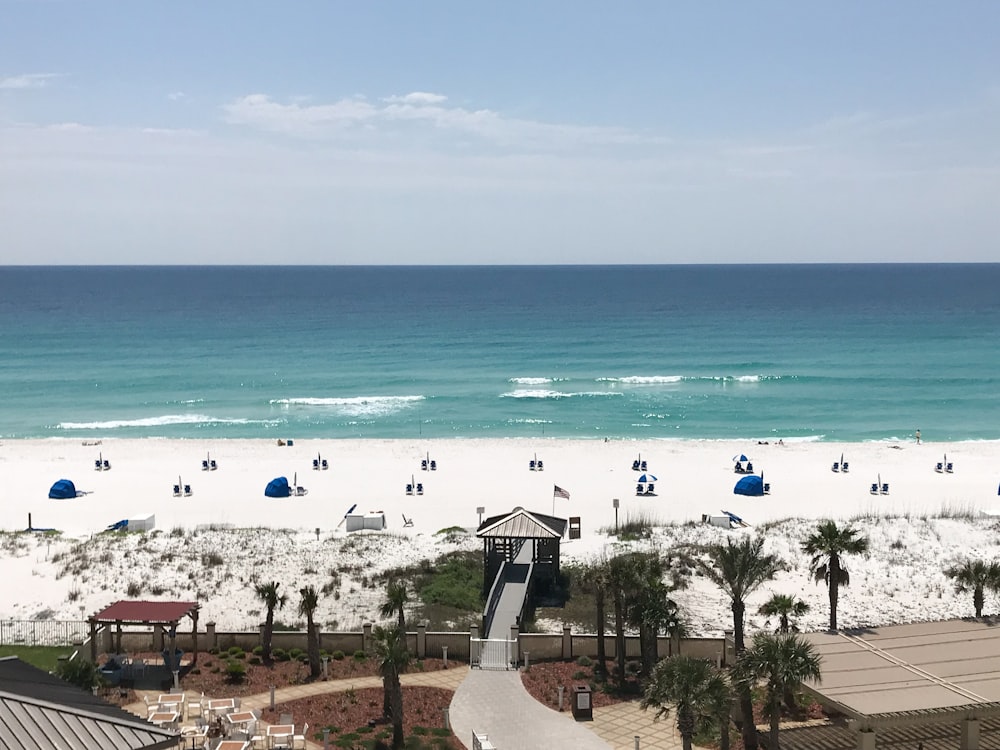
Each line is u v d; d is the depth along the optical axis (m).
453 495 63.91
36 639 34.66
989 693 24.61
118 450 78.69
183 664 32.16
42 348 148.25
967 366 124.69
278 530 52.41
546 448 79.25
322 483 67.56
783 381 114.06
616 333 173.62
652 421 92.81
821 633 29.44
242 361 134.12
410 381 116.44
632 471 70.81
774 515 58.59
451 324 193.25
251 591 40.66
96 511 59.53
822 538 35.06
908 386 110.06
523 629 35.28
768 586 41.69
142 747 15.23
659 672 24.56
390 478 68.94
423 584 41.28
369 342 158.38
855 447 80.25
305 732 26.62
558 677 31.67
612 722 28.33
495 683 31.19
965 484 67.25
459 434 87.44
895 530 50.12
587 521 56.72
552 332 176.00
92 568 43.31
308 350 147.12
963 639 28.72
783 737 26.84
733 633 34.75
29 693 16.19
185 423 92.50
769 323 192.25
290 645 33.94
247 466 72.88
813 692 24.95
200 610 38.25
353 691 30.30
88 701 16.88
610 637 33.84
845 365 126.81
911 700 24.19
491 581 40.25
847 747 26.09
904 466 73.25
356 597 39.78
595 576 32.66
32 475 69.56
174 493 64.12
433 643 33.69
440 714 28.69
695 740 26.95
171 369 126.12
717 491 65.00
